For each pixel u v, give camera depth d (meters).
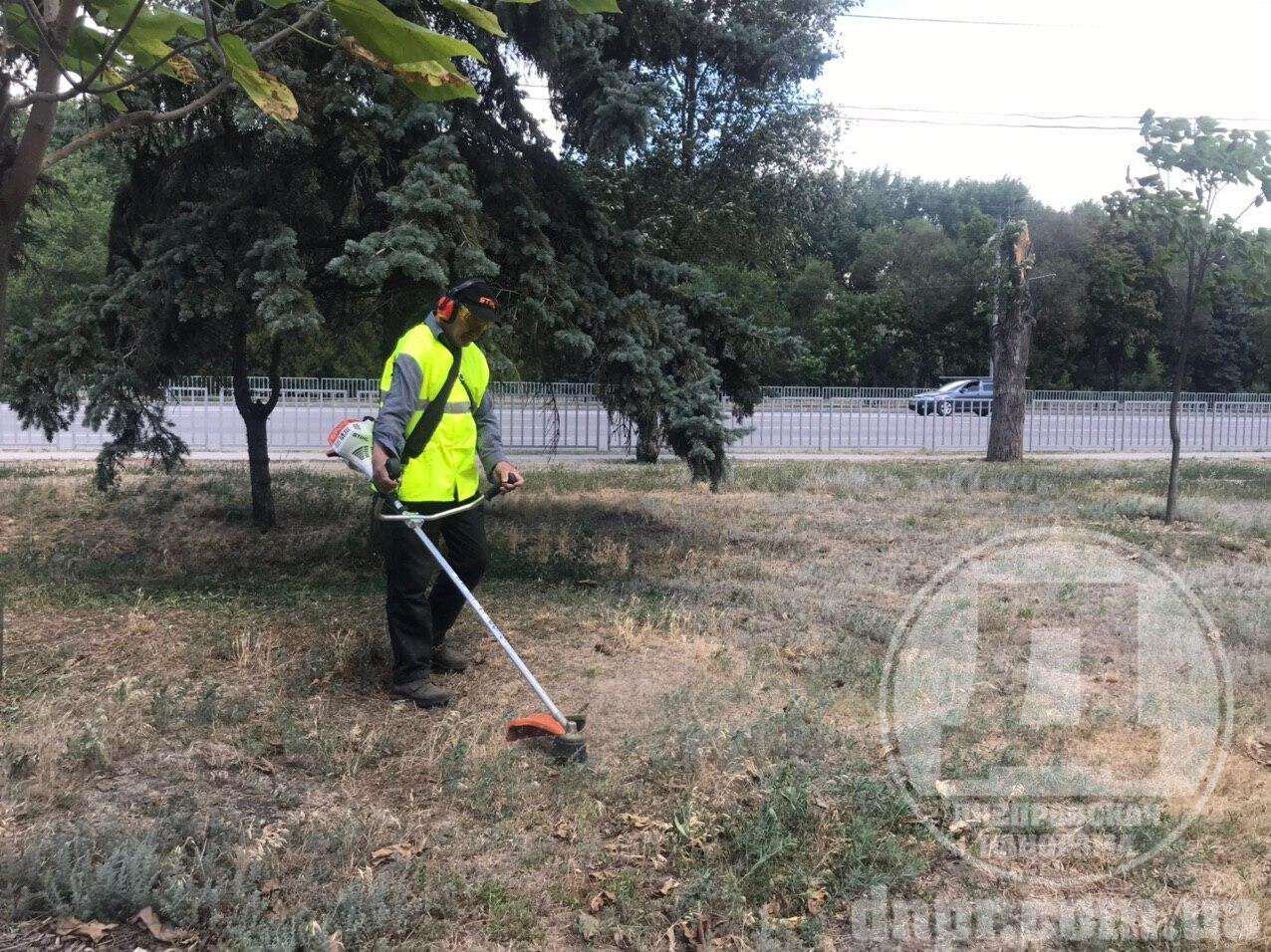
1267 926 3.10
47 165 3.07
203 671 4.79
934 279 47.41
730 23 14.98
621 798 3.77
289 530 9.58
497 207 7.36
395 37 2.78
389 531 4.52
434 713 4.45
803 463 18.44
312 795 3.66
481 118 7.78
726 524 10.33
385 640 5.31
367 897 3.01
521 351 8.05
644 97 7.20
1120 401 27.34
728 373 8.48
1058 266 44.88
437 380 4.50
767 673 5.20
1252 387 53.34
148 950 2.72
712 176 16.34
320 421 21.52
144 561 8.18
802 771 3.96
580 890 3.21
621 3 10.01
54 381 6.94
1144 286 45.25
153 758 3.80
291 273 6.30
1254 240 10.46
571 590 6.89
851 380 46.88
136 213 8.12
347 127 6.54
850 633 6.16
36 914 2.81
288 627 5.59
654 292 8.20
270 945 2.71
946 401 26.31
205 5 2.87
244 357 9.27
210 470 14.04
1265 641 6.05
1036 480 15.16
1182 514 11.46
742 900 3.13
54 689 4.45
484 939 2.95
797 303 47.38
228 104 6.80
